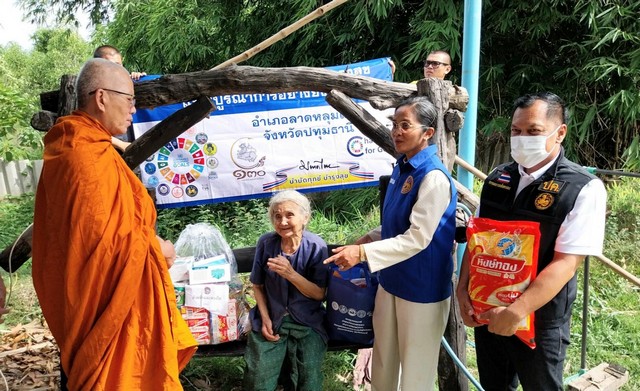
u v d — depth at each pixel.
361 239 2.67
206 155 4.30
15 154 6.32
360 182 4.41
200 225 2.79
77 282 1.81
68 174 1.81
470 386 2.95
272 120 4.27
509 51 6.05
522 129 1.74
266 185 4.38
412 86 2.55
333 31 6.41
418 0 6.05
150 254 1.95
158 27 7.67
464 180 3.49
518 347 1.91
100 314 1.84
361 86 2.51
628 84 5.43
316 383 2.53
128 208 1.88
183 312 2.56
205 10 7.45
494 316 1.75
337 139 4.34
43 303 1.95
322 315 2.62
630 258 4.29
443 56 3.89
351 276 2.50
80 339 1.85
